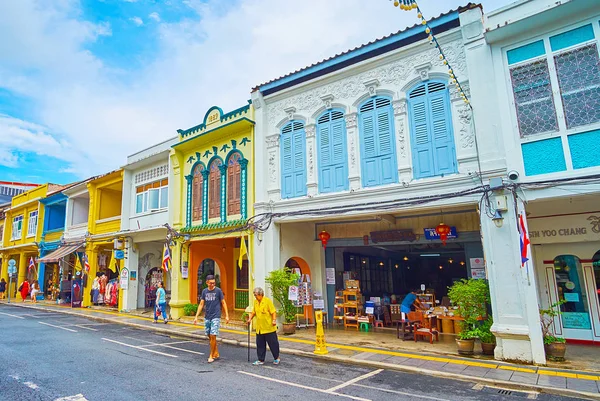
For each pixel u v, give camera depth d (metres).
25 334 12.01
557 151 7.98
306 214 11.59
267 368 7.94
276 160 12.88
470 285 8.99
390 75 10.64
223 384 6.70
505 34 8.68
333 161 11.52
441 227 10.80
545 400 5.95
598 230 9.71
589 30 7.90
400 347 9.63
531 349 7.77
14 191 38.44
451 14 9.54
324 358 8.73
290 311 11.90
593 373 7.07
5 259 29.98
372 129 10.84
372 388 6.57
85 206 24.42
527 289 7.91
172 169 16.50
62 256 20.45
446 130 9.59
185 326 13.67
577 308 10.01
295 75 12.52
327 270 13.92
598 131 7.63
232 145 14.20
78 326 14.03
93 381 6.79
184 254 15.84
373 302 13.01
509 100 8.61
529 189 8.06
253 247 12.94
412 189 9.73
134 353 9.30
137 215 18.27
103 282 20.44
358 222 13.15
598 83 7.73
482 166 8.66
